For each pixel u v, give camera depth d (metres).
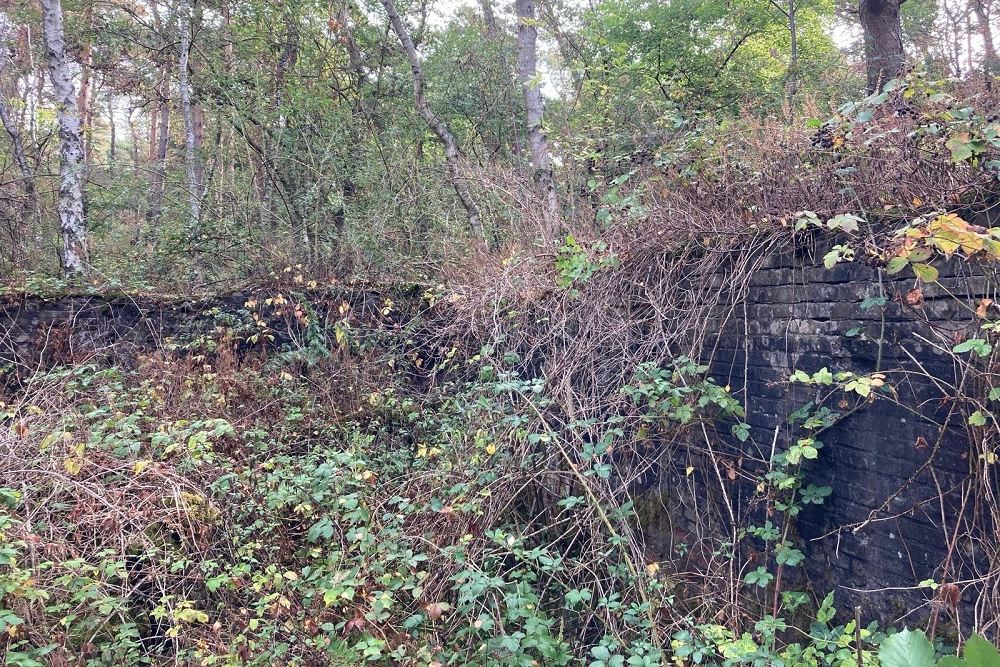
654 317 4.36
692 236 4.22
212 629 3.58
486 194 8.16
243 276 7.63
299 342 6.85
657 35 11.40
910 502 3.07
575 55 10.77
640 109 7.17
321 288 7.03
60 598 3.68
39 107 8.75
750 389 3.88
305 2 10.79
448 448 4.83
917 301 2.98
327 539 3.92
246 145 10.02
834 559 3.43
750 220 3.91
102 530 3.87
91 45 11.41
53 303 6.46
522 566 4.22
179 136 14.78
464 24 12.60
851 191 3.42
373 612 3.33
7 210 8.52
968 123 2.99
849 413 3.33
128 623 3.72
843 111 3.63
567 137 6.79
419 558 3.55
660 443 4.31
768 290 3.80
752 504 3.81
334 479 4.14
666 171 4.64
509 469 4.29
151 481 4.15
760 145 4.08
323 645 3.40
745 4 11.48
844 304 3.37
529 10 8.37
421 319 6.84
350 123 10.08
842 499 3.40
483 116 11.20
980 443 2.78
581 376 4.64
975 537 2.81
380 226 8.38
